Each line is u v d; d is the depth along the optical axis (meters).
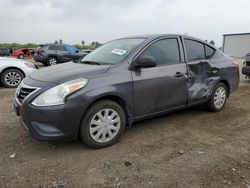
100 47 5.31
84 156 3.77
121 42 4.98
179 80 4.84
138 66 4.23
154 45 4.67
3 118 5.31
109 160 3.66
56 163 3.57
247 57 10.46
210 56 5.61
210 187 3.06
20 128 4.76
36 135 3.67
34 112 3.61
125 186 3.07
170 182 3.15
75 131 3.76
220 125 5.08
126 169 3.43
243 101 7.00
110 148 4.03
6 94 7.73
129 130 4.74
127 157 3.74
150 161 3.64
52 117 3.57
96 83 3.84
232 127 4.98
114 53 4.60
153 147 4.07
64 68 4.34
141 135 4.53
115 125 4.11
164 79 4.59
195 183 3.13
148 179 3.21
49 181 3.16
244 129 4.89
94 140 3.92
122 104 4.20
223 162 3.63
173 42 4.99
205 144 4.20
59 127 3.63
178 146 4.12
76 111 3.67
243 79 11.45
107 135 4.05
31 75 4.31
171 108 4.88
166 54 4.80
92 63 4.54
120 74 4.09
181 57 5.00
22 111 3.76
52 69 4.40
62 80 3.75
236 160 3.70
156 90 4.51
